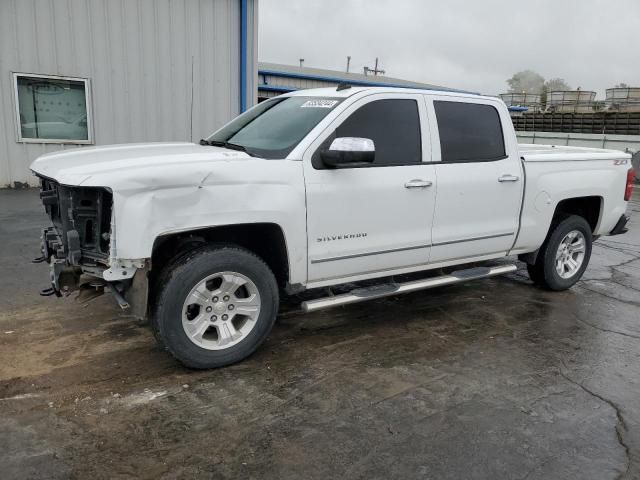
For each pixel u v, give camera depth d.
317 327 4.77
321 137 4.05
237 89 12.61
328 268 4.20
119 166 3.38
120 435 3.04
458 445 3.05
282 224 3.85
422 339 4.58
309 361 4.08
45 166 3.90
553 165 5.49
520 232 5.35
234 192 3.62
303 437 3.08
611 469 2.88
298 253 3.99
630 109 22.64
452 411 3.42
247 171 3.68
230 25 12.21
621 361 4.26
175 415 3.27
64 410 3.28
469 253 5.07
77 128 11.23
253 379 3.75
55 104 10.93
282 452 2.94
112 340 4.30
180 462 2.83
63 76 10.79
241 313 3.92
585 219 6.26
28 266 6.03
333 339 4.52
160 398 3.46
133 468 2.77
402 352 4.30
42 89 10.74
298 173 3.91
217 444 2.99
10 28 10.20
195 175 3.47
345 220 4.17
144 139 11.81
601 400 3.62
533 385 3.80
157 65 11.62
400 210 4.45
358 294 4.43
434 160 4.66
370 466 2.84
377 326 4.85
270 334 4.58
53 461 2.79
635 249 8.55
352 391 3.63
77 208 3.50
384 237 4.42
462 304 5.54
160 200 3.37
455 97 4.86
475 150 4.96
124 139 11.62
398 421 3.28
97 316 4.77
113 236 3.32
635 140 18.91
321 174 4.02
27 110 10.71
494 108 5.13
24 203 9.40
